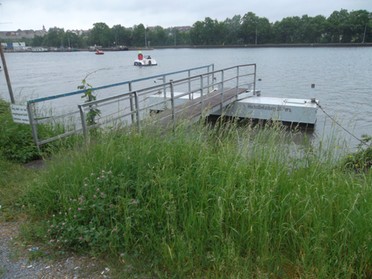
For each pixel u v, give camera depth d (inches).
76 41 5374.0
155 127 181.6
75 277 100.2
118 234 112.0
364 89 861.8
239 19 4921.3
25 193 146.8
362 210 104.6
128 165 135.6
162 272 100.0
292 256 103.2
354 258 94.2
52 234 119.2
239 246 102.8
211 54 3302.2
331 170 138.5
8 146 210.1
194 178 126.8
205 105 354.0
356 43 4188.0
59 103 570.9
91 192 122.9
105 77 1333.7
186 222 111.0
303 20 4554.6
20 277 100.7
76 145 175.2
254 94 502.0
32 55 4239.7
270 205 110.6
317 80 1066.7
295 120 434.6
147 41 5349.4
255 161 135.0
